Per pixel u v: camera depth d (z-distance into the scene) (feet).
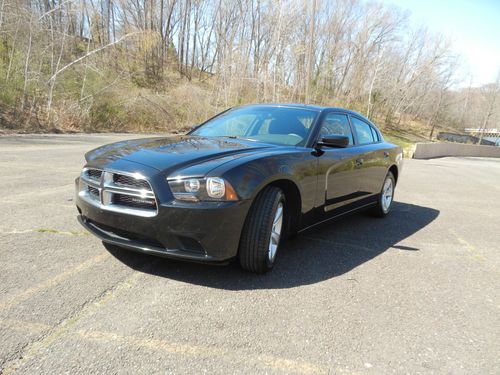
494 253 14.76
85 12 72.54
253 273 10.62
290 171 10.79
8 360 6.43
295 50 121.19
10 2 57.31
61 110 60.23
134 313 8.19
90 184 10.09
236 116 15.03
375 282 10.96
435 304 9.93
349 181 14.55
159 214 8.89
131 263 10.62
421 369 7.15
